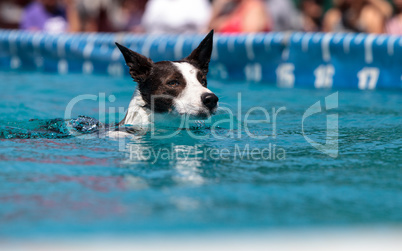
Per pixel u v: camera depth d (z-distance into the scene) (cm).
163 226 394
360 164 619
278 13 1814
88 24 2128
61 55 1786
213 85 1435
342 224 400
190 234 355
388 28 1789
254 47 1509
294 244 304
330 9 1917
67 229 388
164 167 599
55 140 766
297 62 1457
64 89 1370
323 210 441
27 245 311
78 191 498
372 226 389
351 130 850
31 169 586
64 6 2219
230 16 1816
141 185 521
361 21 1783
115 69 1689
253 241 315
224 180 544
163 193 492
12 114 1016
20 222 407
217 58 1591
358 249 296
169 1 1905
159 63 905
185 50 1576
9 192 494
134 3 2231
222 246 306
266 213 431
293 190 506
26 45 1834
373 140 762
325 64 1423
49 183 527
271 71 1502
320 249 295
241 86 1424
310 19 2045
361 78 1377
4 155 657
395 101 1161
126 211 435
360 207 450
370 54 1354
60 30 2178
